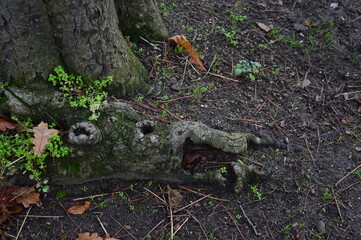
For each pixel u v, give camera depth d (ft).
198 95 11.00
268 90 11.89
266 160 10.16
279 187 9.70
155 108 10.27
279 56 12.98
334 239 8.95
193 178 9.25
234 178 9.39
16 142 8.29
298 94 11.99
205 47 12.58
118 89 9.93
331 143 10.92
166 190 9.25
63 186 8.89
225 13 13.94
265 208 9.27
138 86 10.49
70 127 8.24
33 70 8.70
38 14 7.94
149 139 8.56
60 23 8.17
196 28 13.10
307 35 13.82
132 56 10.57
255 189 9.50
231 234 8.76
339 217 9.35
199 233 8.68
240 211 9.16
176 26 12.96
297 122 11.25
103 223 8.57
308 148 10.67
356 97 12.09
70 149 8.34
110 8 8.96
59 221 8.46
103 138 8.51
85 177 8.76
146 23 11.76
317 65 12.94
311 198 9.61
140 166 8.83
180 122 9.18
